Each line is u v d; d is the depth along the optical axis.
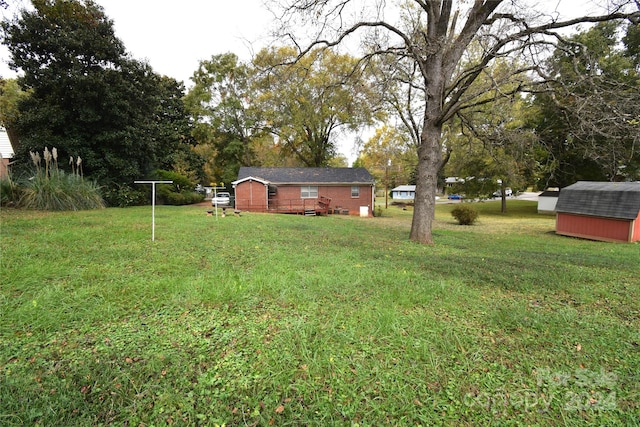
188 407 1.99
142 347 2.61
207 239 7.48
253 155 36.72
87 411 1.93
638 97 6.26
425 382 2.30
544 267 5.93
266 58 9.76
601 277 5.32
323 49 8.86
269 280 4.31
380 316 3.28
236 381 2.24
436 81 8.57
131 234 7.43
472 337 2.94
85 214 11.33
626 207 11.46
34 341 2.65
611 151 7.27
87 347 2.59
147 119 20.47
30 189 12.09
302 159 30.88
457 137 15.58
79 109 16.53
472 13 8.03
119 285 3.99
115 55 17.62
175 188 24.84
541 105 11.23
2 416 1.83
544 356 2.67
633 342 2.95
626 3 6.50
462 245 8.96
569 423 1.96
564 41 7.32
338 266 5.31
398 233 11.00
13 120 17.28
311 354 2.58
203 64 31.00
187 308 3.41
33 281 3.95
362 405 2.06
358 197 25.05
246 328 2.99
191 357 2.50
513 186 22.53
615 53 13.86
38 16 15.32
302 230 10.11
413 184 56.12
